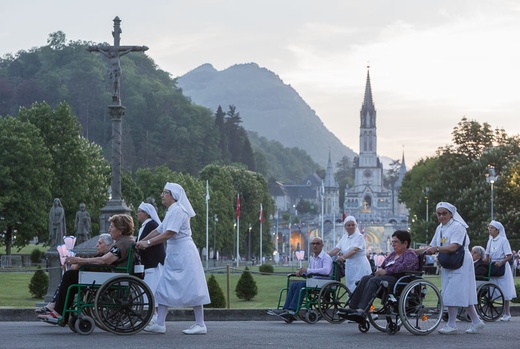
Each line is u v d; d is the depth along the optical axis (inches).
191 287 868.6
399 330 951.0
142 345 741.9
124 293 851.4
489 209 4744.1
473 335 908.6
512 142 5246.1
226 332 898.1
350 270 1130.7
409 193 7130.9
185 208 878.4
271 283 2834.6
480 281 1176.8
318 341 801.6
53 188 4192.9
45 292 1953.7
